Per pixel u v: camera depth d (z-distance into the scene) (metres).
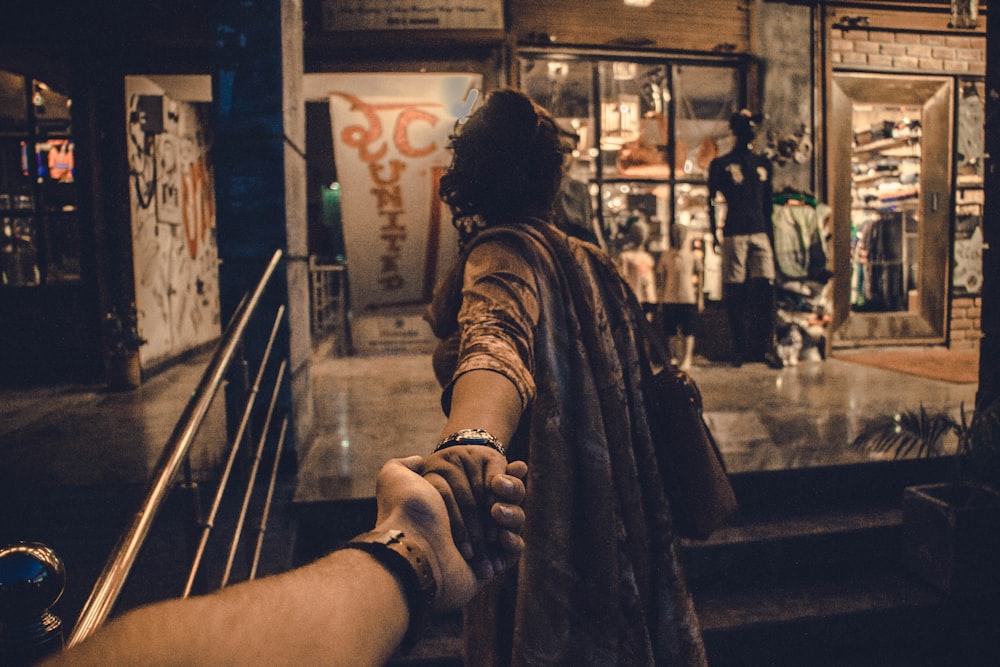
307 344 4.36
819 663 2.83
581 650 1.05
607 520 1.07
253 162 3.70
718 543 3.05
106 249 6.60
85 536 3.03
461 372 0.77
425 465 0.57
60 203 6.79
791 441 3.94
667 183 7.17
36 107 6.70
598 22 6.81
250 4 3.66
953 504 3.03
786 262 6.68
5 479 3.65
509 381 0.76
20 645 0.73
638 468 1.17
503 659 1.11
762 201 6.22
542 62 6.87
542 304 1.06
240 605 0.34
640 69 7.04
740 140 6.19
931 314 7.82
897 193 7.95
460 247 1.25
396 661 2.54
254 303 3.00
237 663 0.31
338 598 0.38
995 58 3.14
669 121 7.10
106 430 4.73
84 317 6.80
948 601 2.96
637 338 1.25
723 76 7.18
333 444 4.12
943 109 7.59
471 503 0.53
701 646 1.18
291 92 3.97
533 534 1.05
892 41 7.37
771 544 3.09
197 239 8.73
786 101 6.99
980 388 3.21
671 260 6.37
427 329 7.35
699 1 6.97
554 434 1.06
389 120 6.96
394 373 6.49
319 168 10.67
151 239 7.09
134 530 1.38
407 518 0.47
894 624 2.90
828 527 3.21
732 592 3.03
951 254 7.75
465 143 1.19
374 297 7.27
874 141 7.81
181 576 2.68
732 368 6.62
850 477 3.53
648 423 1.21
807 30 7.00
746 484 3.38
